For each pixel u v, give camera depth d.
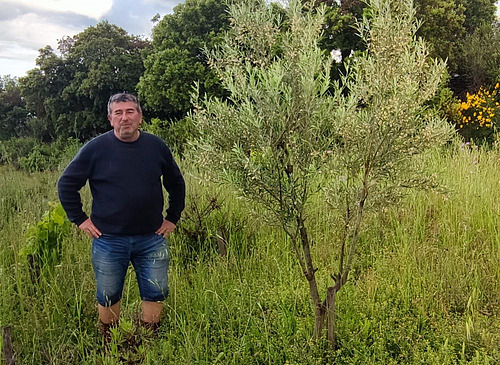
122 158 3.19
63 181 3.20
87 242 4.86
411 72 2.62
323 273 4.05
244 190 2.75
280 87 2.72
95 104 25.97
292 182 2.73
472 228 4.81
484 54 16.25
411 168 2.88
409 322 3.20
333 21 13.73
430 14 15.62
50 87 27.48
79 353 3.12
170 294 3.75
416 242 4.55
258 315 3.55
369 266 4.36
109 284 3.28
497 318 3.31
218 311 3.48
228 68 2.89
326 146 2.80
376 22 2.63
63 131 27.50
